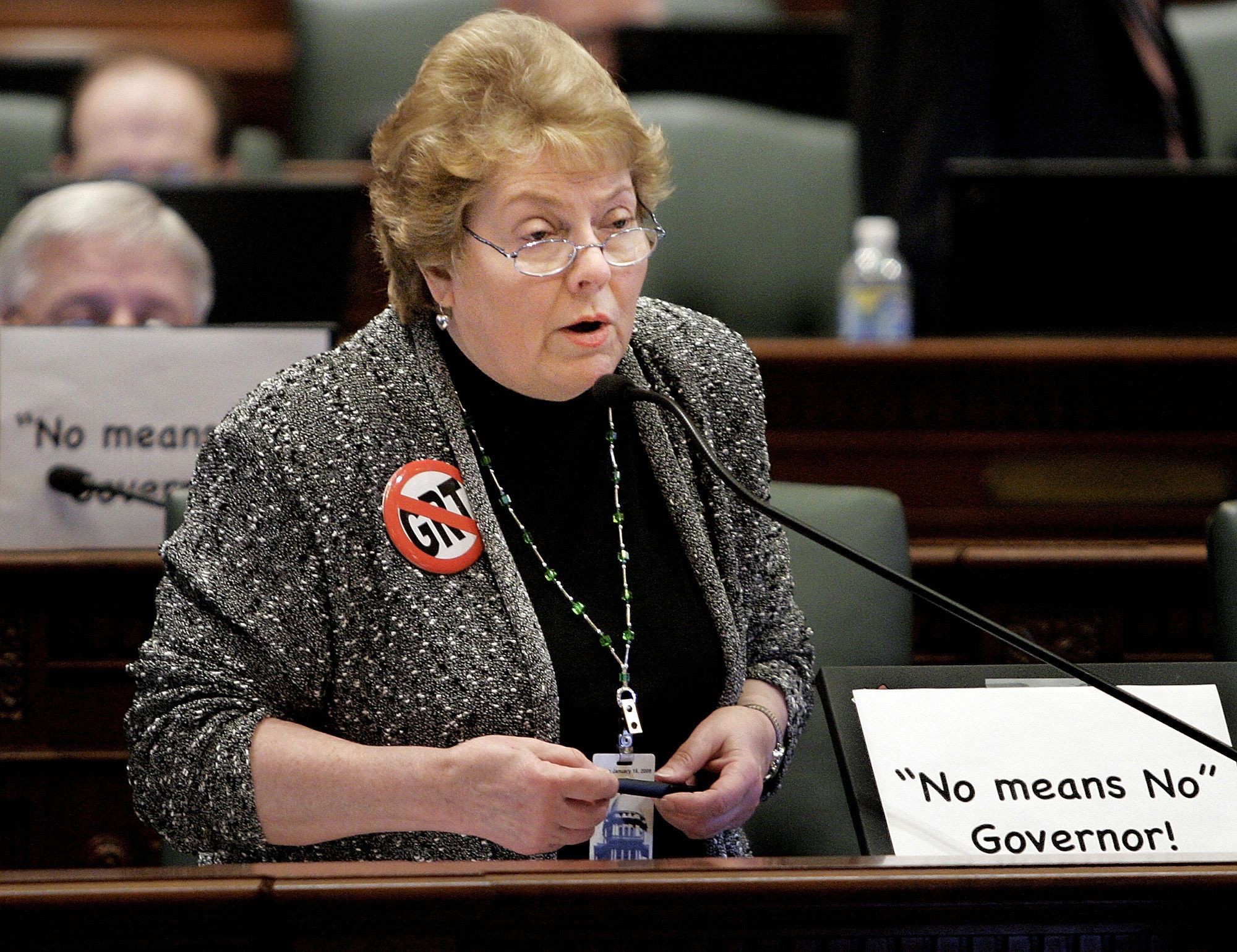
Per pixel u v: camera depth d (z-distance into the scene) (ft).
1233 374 33.63
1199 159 43.24
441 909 13.76
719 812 17.81
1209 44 49.11
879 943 14.33
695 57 43.19
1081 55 42.37
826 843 24.52
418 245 18.66
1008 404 33.91
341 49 51.52
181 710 18.54
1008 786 18.39
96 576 26.84
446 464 19.38
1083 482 33.99
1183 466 33.88
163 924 13.69
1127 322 34.22
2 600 26.86
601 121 18.02
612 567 19.97
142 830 27.12
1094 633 28.53
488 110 18.04
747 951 14.23
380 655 18.92
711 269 41.73
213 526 19.13
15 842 27.09
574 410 20.13
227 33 62.80
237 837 18.11
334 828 17.80
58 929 13.57
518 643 18.84
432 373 19.72
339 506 18.97
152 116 44.45
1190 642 28.58
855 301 40.78
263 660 18.85
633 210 18.71
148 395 28.02
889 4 43.24
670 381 20.84
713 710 20.04
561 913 13.91
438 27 51.72
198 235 31.55
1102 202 33.63
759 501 18.02
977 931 14.35
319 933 13.85
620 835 18.98
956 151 42.45
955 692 19.02
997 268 33.96
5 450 27.66
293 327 28.35
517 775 16.93
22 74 52.06
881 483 34.22
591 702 19.24
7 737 27.04
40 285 31.07
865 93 43.68
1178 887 14.23
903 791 18.29
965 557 28.19
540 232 18.19
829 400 34.14
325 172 42.14
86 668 27.04
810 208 42.55
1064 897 14.17
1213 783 18.57
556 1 47.73
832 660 24.85
